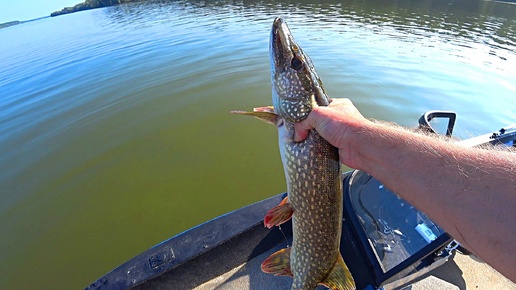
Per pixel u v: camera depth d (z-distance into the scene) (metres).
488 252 0.26
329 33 3.35
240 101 2.05
